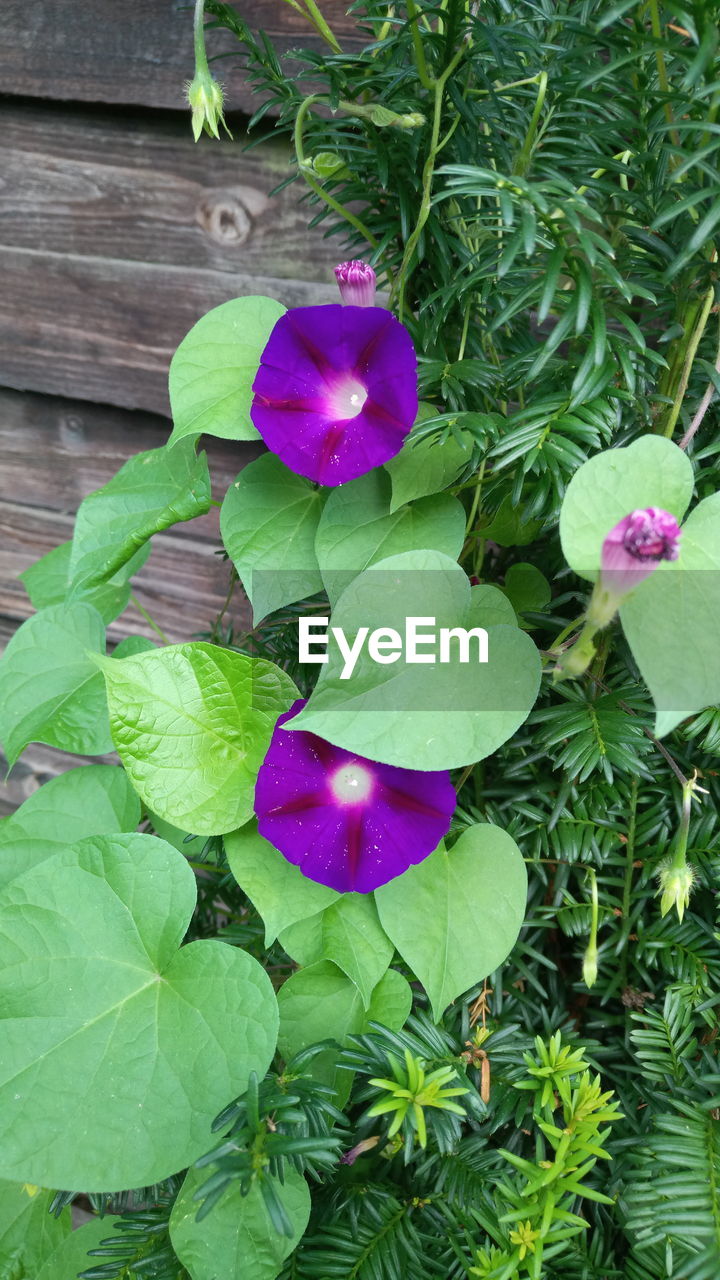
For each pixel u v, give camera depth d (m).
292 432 0.53
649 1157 0.53
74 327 0.81
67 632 0.65
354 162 0.57
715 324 0.54
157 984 0.54
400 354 0.51
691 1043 0.55
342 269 0.53
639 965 0.59
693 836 0.59
